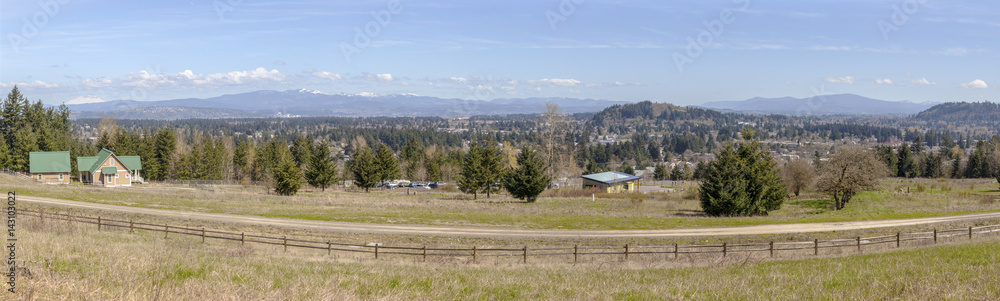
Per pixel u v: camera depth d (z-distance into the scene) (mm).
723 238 33875
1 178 70062
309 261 22812
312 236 33594
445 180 108500
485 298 15500
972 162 114875
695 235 35062
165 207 46156
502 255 26672
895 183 90625
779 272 20172
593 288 17156
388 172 89500
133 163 88250
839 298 14273
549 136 75062
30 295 11164
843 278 17984
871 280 17156
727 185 46062
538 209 51875
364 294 14773
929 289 14281
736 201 45219
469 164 71062
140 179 89438
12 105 99625
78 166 84125
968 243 26719
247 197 58469
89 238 24438
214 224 37219
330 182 79562
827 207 58188
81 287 11945
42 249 17812
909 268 19125
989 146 122625
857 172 53719
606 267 23328
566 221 41625
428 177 112250
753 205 46906
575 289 16922
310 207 49000
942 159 125125
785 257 26031
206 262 18797
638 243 32250
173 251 21906
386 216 43406
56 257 16562
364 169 79312
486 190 70750
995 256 21047
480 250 26969
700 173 122938
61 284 12305
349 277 17266
